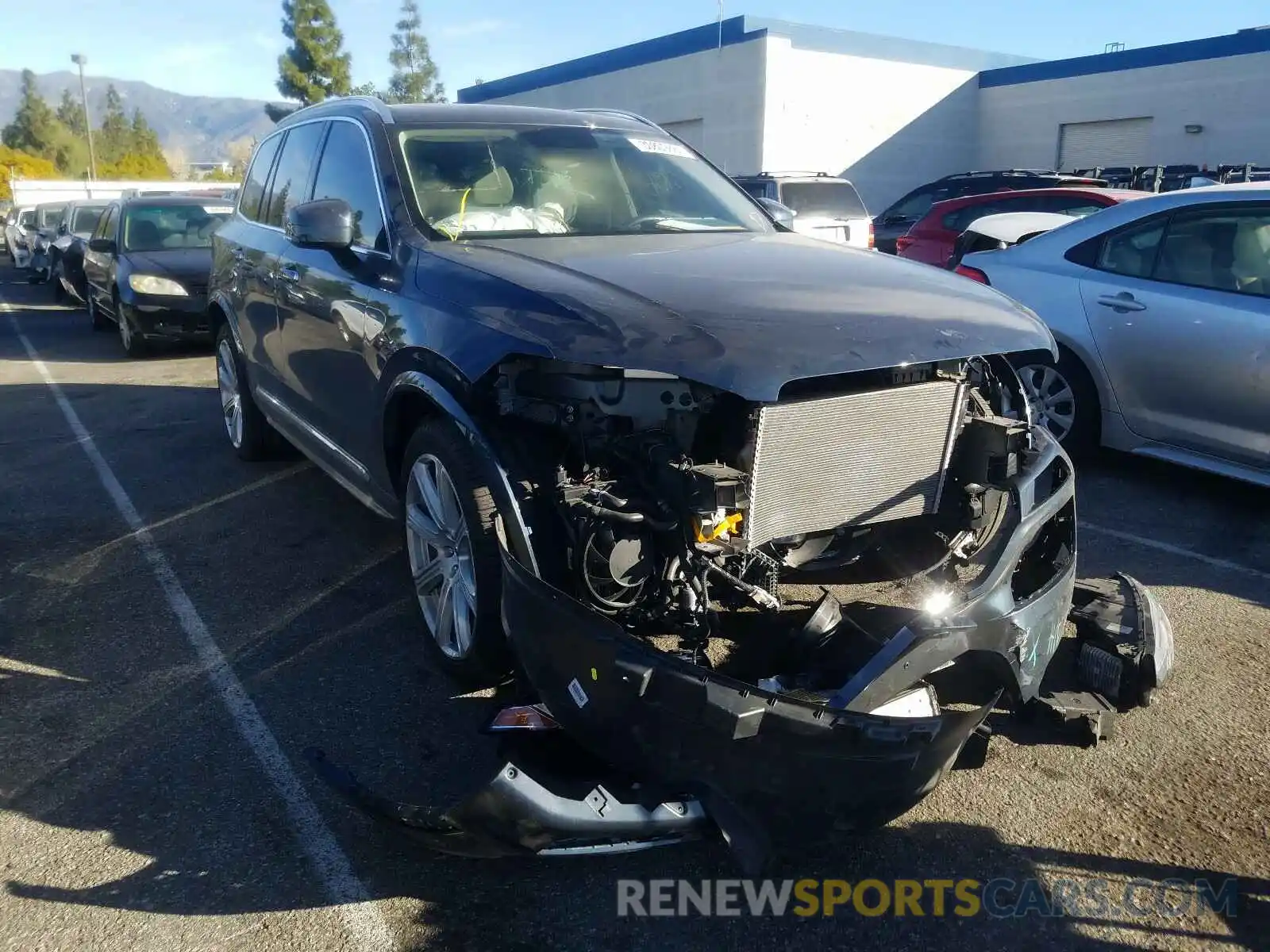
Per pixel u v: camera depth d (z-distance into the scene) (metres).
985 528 3.31
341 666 3.89
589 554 2.79
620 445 2.91
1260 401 5.08
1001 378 3.63
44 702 3.64
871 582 3.53
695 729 2.45
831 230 14.12
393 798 3.05
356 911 2.63
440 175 4.16
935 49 26.81
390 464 3.84
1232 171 13.17
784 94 24.61
